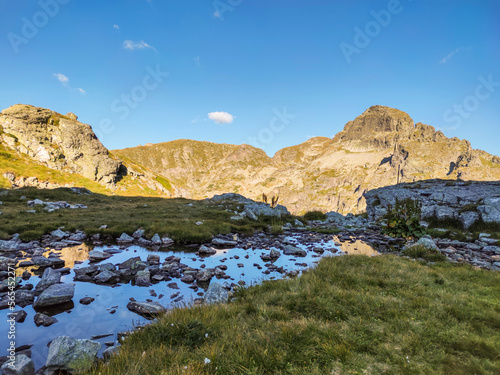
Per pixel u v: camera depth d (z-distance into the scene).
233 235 22.30
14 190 40.09
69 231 21.12
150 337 5.63
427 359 4.69
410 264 11.64
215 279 11.54
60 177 117.69
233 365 4.52
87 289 10.15
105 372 4.47
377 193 42.28
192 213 32.16
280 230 25.34
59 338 5.54
